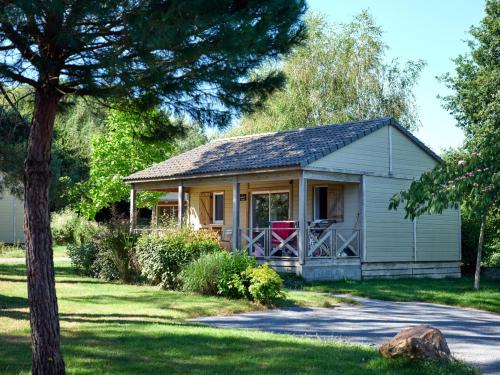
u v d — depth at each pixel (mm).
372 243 20562
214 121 9484
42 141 6867
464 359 8383
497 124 20906
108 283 17922
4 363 7258
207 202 25672
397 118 33000
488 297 15750
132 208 24797
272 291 13602
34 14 6520
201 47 7469
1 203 39031
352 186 21047
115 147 29719
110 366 7246
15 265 23562
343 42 33219
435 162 22828
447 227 23156
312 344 8742
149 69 7531
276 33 8695
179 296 14523
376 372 7051
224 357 7816
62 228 37812
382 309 13953
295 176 18891
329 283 18312
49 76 7082
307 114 32938
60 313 11492
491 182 9352
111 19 7055
